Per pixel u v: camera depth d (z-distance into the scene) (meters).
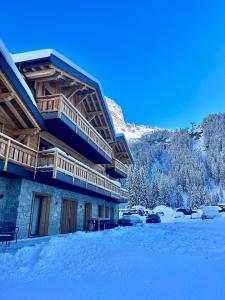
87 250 8.11
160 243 9.53
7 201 12.61
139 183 82.81
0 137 10.78
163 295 4.07
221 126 193.62
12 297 4.27
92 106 21.84
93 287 4.64
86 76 17.33
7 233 11.01
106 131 25.05
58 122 14.08
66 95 17.78
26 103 11.95
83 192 19.77
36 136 14.46
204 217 43.50
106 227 20.69
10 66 10.56
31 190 13.51
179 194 106.62
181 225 22.83
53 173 12.62
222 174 134.88
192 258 6.64
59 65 14.38
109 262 6.55
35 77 14.45
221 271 5.26
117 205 31.17
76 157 20.38
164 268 5.71
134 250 8.04
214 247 8.45
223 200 120.25
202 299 3.83
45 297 4.23
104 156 22.12
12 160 11.30
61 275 5.61
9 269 6.24
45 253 7.53
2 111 12.49
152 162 175.38
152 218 33.50
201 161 158.75
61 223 17.00
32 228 14.11
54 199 15.77
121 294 4.20
